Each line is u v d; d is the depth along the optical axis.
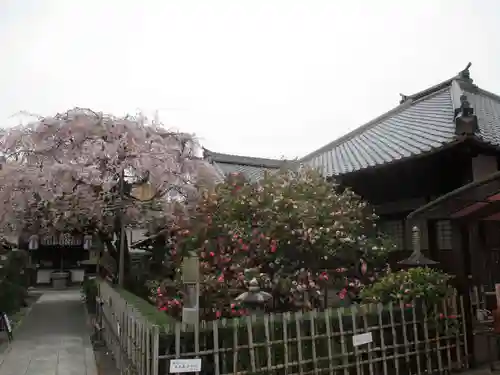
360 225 8.81
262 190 8.16
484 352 6.99
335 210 8.26
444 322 6.19
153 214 11.41
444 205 6.01
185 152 12.55
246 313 5.78
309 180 8.77
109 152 11.30
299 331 5.09
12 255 14.02
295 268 7.64
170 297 7.20
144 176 11.59
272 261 7.57
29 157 11.33
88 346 8.80
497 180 5.89
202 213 8.23
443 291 6.17
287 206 7.64
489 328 7.36
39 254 25.38
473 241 8.70
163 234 11.44
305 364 5.07
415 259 6.95
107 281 11.39
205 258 7.46
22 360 7.64
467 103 8.64
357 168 10.12
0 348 8.58
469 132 7.86
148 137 11.95
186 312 5.17
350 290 7.93
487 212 6.38
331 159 12.77
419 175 9.33
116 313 7.57
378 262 8.54
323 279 7.58
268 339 4.87
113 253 12.88
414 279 6.21
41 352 8.24
